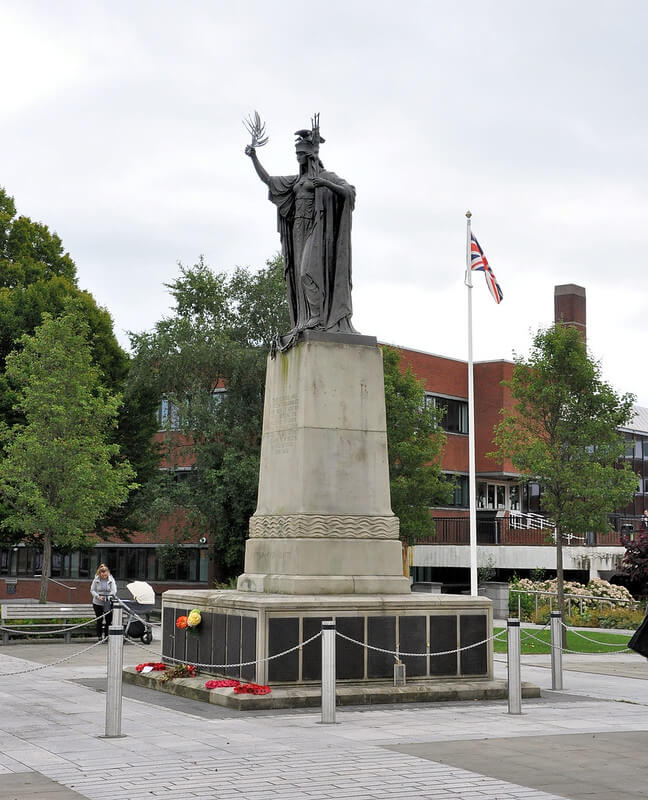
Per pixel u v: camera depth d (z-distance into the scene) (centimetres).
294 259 1853
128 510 4334
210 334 4056
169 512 3966
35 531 3391
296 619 1543
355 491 1700
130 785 949
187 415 4009
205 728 1292
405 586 1688
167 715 1405
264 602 1530
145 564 5244
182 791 923
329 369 1717
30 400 3269
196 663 1686
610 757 1106
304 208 1827
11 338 3956
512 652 1460
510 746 1166
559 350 3100
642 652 1124
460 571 5300
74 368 3350
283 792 920
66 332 3388
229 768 1029
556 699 1634
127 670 1808
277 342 1808
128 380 4112
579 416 3153
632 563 4206
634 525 5616
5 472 3250
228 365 4028
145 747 1152
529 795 920
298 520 1656
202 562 5053
